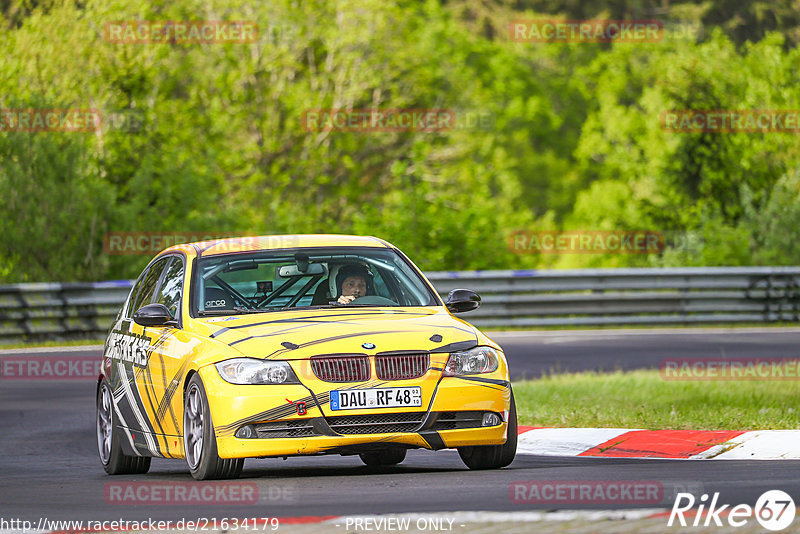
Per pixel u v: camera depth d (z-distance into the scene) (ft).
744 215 354.74
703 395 131.75
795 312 266.57
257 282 92.12
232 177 397.19
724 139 366.02
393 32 416.05
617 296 259.39
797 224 324.80
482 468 86.74
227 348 82.64
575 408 122.42
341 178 430.20
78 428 131.13
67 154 280.92
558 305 256.93
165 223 299.38
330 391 80.02
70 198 278.46
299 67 406.82
